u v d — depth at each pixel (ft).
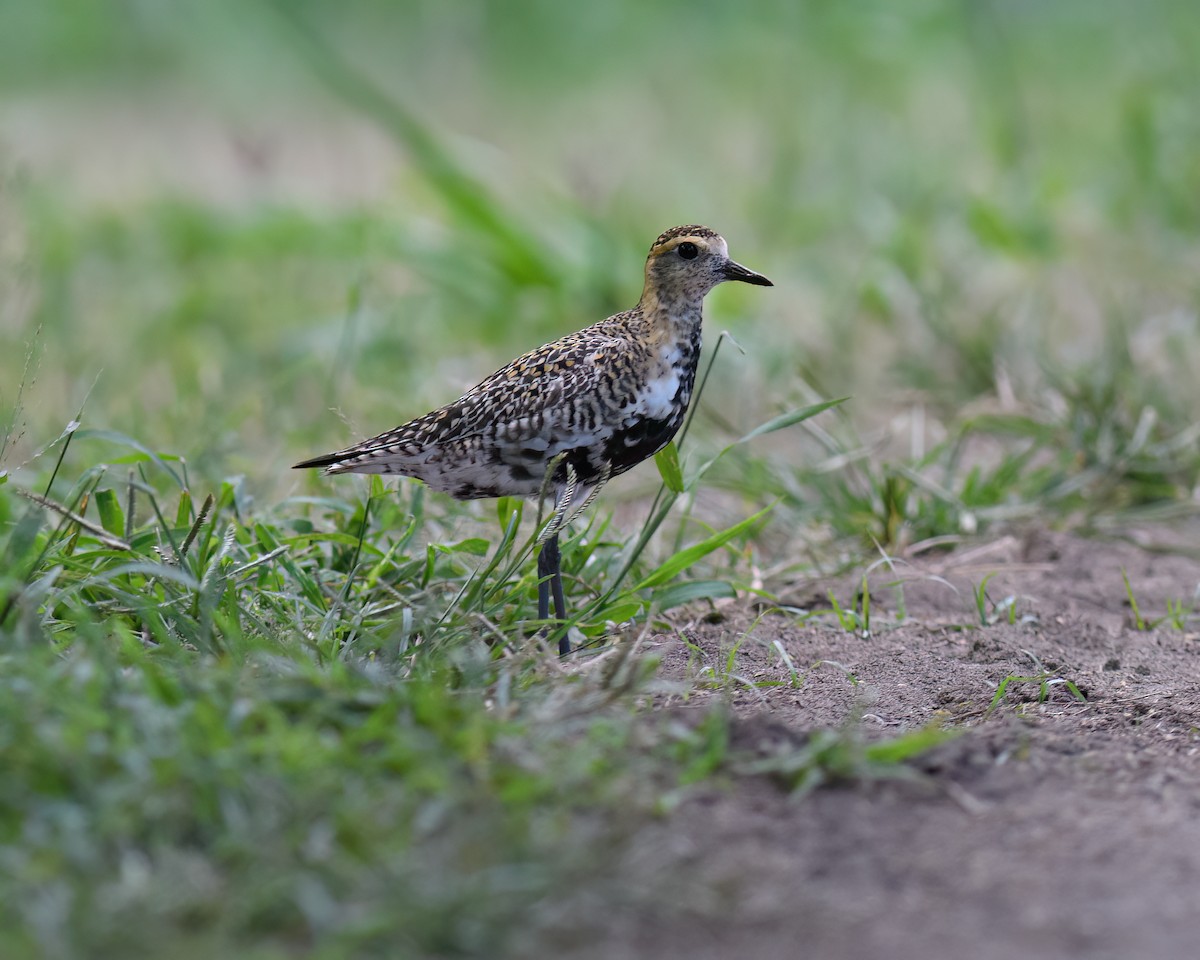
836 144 73.56
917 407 44.83
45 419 46.26
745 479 41.14
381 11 101.14
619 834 20.75
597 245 60.64
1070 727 26.94
